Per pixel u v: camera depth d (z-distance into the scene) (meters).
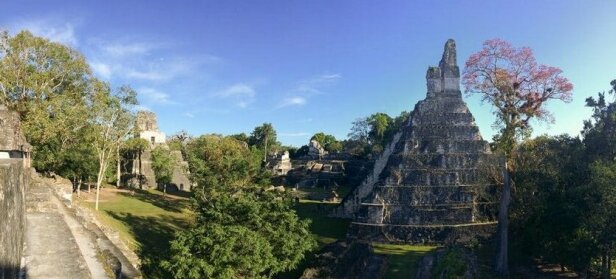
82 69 41.59
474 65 39.44
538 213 35.84
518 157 40.28
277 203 30.97
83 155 50.72
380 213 46.62
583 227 30.86
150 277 27.28
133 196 60.31
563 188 34.78
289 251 28.44
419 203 46.59
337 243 38.34
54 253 11.12
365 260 35.59
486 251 42.47
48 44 39.16
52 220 13.98
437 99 53.31
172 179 73.06
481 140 50.56
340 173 86.62
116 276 13.95
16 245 8.82
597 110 38.28
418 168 48.84
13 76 37.38
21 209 9.70
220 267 24.39
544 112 39.12
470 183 47.66
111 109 44.56
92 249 14.75
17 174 8.95
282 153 108.75
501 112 39.31
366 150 104.94
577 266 32.41
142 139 74.12
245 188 42.12
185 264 23.95
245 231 25.78
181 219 46.78
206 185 40.50
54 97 40.06
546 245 34.19
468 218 45.66
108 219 40.31
